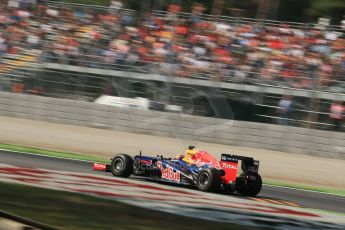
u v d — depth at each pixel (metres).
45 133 61.53
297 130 63.09
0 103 73.50
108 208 23.80
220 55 71.12
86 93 72.81
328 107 64.25
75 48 75.12
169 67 70.75
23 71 75.25
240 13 102.75
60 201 24.08
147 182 36.22
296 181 47.72
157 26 76.56
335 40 70.31
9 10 81.56
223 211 28.00
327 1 103.88
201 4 102.94
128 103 70.06
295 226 26.30
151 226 21.30
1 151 46.94
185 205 28.52
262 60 69.62
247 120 67.25
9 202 22.70
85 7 80.81
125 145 58.50
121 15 79.06
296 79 66.69
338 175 52.16
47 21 79.56
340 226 27.70
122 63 72.62
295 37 71.75
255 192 34.88
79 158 48.16
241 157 34.25
